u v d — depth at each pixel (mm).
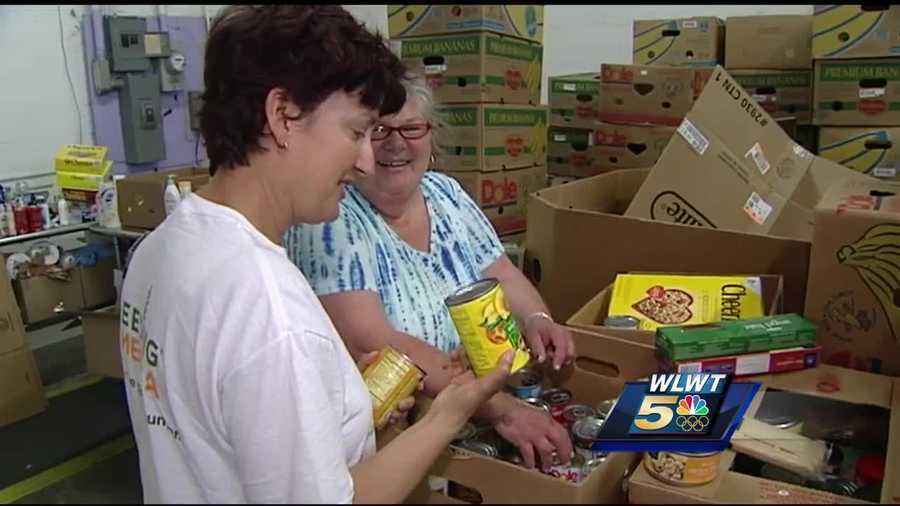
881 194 1464
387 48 957
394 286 1369
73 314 2701
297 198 898
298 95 834
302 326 793
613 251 1728
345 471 798
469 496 898
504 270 1591
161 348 818
